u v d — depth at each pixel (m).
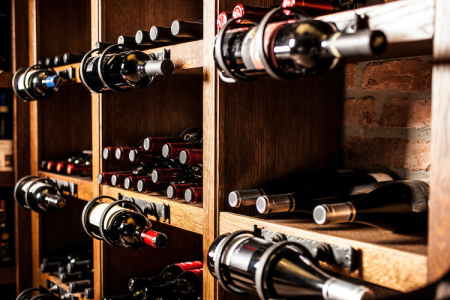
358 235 0.80
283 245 0.75
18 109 2.03
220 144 1.00
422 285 0.63
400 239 0.77
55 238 2.07
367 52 0.59
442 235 0.61
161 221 1.21
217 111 1.00
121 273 1.51
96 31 1.50
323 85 1.19
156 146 1.30
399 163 1.11
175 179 1.27
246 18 0.80
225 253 0.83
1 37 2.19
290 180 1.12
